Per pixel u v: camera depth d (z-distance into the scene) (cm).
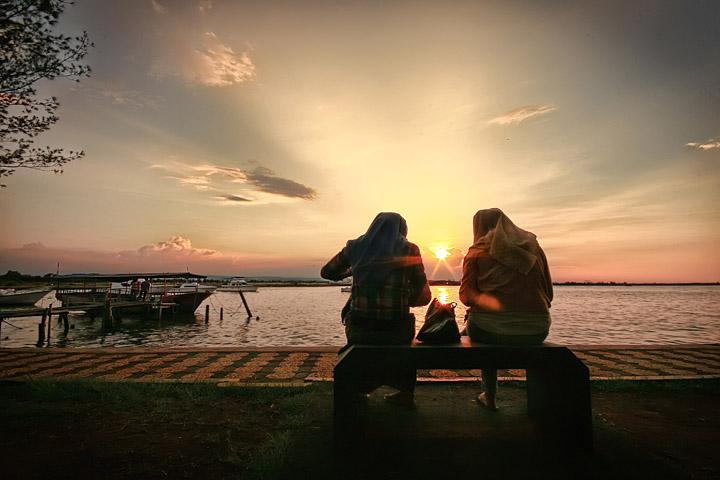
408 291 320
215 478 270
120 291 3591
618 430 330
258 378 541
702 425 364
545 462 262
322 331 2572
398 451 278
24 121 533
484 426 328
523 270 306
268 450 302
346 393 276
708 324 2984
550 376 304
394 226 333
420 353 279
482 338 313
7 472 279
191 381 507
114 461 297
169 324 3167
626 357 693
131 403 429
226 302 6812
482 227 346
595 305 6488
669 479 240
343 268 352
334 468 254
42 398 444
